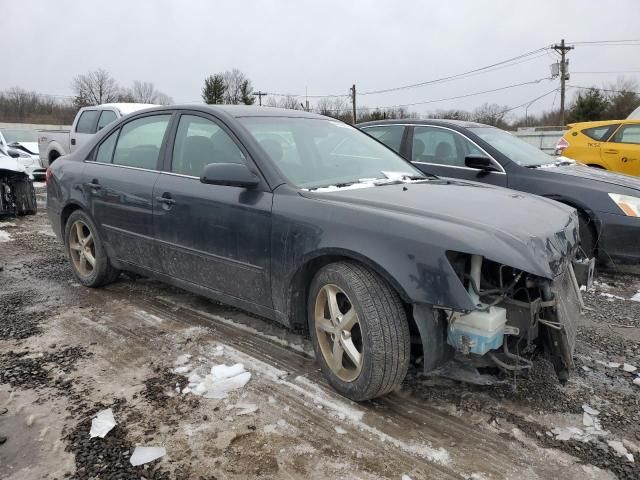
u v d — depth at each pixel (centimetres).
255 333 382
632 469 238
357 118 5772
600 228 535
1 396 298
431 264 254
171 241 385
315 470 237
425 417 278
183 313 423
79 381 315
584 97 4528
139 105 1130
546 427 269
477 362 285
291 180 328
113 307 439
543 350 288
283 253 309
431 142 653
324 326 300
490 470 237
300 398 294
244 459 244
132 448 252
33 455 248
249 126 362
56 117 6850
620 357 352
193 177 374
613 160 996
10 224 858
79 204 471
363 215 281
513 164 589
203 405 288
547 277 251
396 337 269
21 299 461
